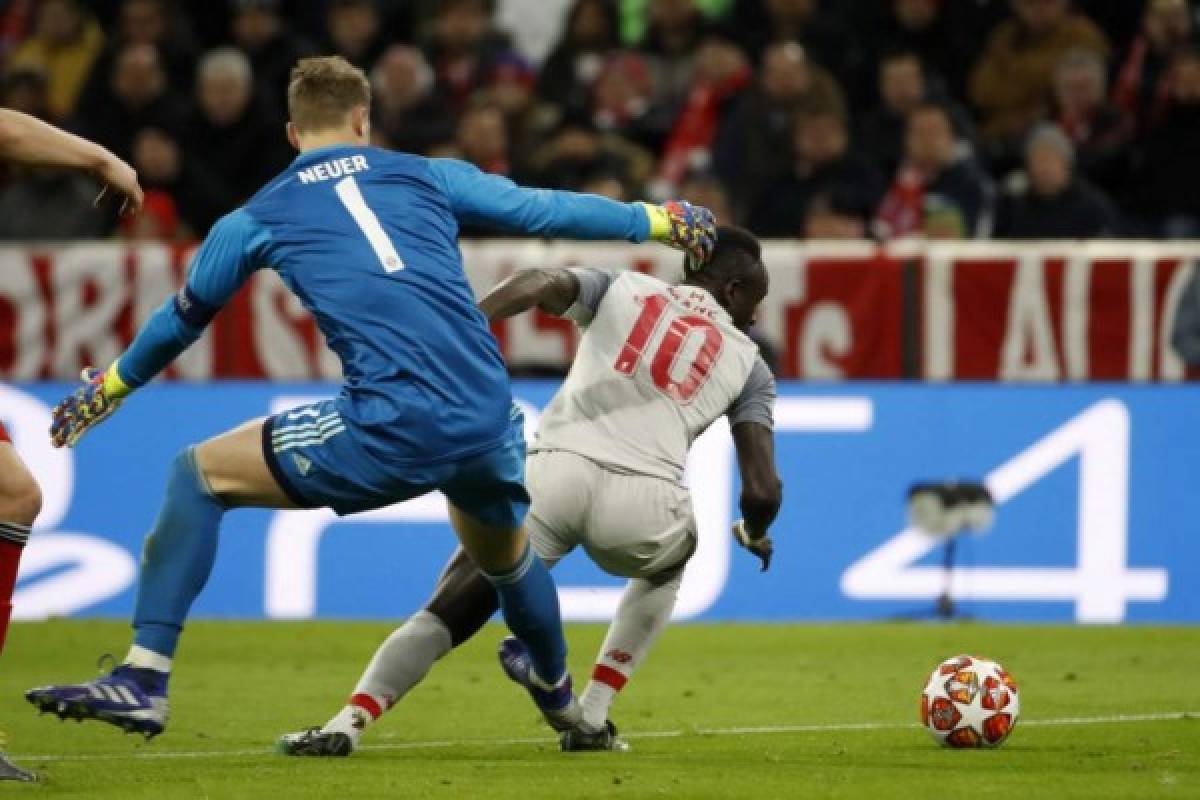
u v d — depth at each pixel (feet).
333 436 67.62
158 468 138.92
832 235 154.81
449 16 190.49
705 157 175.42
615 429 77.97
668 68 186.50
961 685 78.74
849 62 184.75
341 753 75.20
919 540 136.46
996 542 136.36
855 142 174.09
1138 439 137.18
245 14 184.65
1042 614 135.74
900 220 161.68
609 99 181.57
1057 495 136.98
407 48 179.01
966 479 137.18
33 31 205.57
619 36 197.47
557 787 67.31
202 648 120.47
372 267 68.28
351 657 116.98
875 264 142.41
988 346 142.10
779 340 143.13
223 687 104.01
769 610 135.54
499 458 68.85
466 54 190.60
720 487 136.15
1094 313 141.59
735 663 114.73
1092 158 170.19
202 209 170.40
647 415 77.97
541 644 74.64
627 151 174.50
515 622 74.08
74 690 65.87
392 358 67.46
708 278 80.59
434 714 92.43
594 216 72.23
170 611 68.13
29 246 145.38
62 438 71.41
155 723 67.21
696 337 78.43
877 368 142.61
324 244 68.64
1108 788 67.36
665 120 181.16
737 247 80.84
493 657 118.42
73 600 136.36
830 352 142.82
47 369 145.28
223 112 173.27
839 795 65.62
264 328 143.95
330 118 71.67
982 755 77.05
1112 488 136.87
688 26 186.70
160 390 140.56
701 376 78.18
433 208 70.28
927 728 79.61
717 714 93.15
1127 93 178.29
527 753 78.13
